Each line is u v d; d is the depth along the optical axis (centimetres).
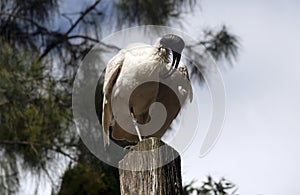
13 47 2342
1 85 2128
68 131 2161
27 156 2123
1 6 2481
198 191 2184
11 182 2102
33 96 2175
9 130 2125
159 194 1278
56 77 2319
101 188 2180
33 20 2497
